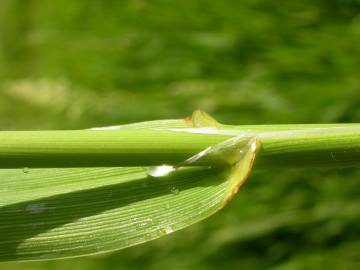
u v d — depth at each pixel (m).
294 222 0.11
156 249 0.12
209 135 0.05
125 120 0.14
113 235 0.05
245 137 0.05
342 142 0.05
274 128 0.05
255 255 0.11
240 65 0.12
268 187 0.11
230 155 0.05
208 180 0.05
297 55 0.11
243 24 0.11
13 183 0.05
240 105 0.11
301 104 0.11
